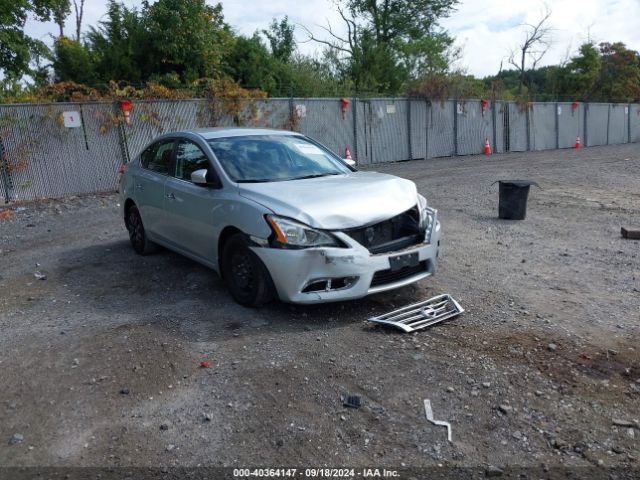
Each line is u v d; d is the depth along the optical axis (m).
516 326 4.94
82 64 21.47
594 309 5.34
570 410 3.65
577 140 31.34
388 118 21.22
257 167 5.86
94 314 5.46
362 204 5.10
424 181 15.20
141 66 22.39
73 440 3.43
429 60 32.47
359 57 32.31
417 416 3.61
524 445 3.33
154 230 6.96
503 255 7.36
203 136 6.30
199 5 22.33
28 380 4.16
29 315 5.51
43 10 22.45
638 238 8.21
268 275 5.01
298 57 28.75
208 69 22.84
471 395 3.83
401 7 36.53
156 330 4.97
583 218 9.83
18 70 21.08
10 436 3.48
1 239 9.25
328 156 6.57
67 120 13.45
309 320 5.10
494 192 12.79
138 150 14.77
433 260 5.47
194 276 6.51
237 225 5.22
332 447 3.32
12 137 12.78
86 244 8.52
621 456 3.22
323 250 4.79
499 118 26.62
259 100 16.88
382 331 4.85
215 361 4.36
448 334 4.77
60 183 13.58
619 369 4.15
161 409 3.74
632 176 15.86
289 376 4.11
